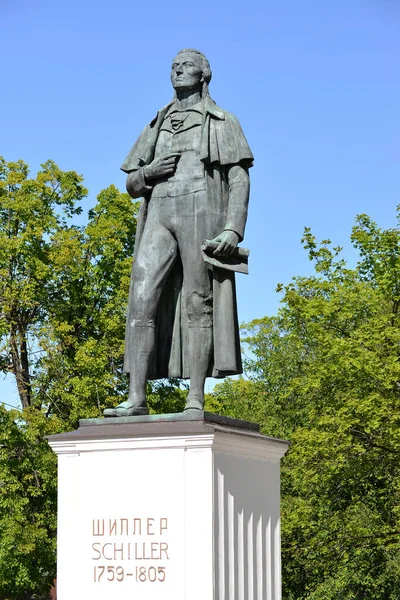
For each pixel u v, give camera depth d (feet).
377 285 106.01
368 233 106.32
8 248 116.37
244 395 155.33
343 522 99.50
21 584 107.55
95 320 120.06
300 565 105.50
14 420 111.96
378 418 92.68
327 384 100.32
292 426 139.03
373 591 107.04
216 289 32.50
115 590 30.04
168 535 29.63
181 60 33.63
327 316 102.06
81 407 113.91
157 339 33.27
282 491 116.47
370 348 98.68
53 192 123.03
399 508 93.40
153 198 33.19
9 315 119.75
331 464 96.63
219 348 32.32
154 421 30.66
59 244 120.06
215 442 29.58
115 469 30.45
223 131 32.99
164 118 33.88
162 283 32.76
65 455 31.12
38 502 113.50
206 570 29.09
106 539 30.32
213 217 32.63
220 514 29.81
